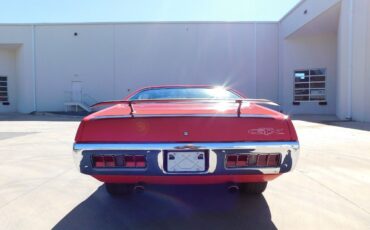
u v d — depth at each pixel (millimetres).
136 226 2744
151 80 23375
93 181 4160
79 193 3650
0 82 25375
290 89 21062
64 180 4215
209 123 2508
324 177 4266
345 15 14344
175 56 23172
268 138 2518
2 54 25375
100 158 2520
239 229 2670
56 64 23906
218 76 22953
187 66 23109
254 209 3121
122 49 23484
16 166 5059
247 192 3518
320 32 19141
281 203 3279
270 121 2545
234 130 2510
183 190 3768
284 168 2508
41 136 9133
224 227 2713
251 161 2494
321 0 16156
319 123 12484
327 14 16266
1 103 25422
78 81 23875
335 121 13422
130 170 2486
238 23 22719
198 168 2486
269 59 22703
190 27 22984
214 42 22906
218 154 2461
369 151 6145
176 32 23094
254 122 2531
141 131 2512
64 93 23953
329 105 19766
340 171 4578
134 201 3377
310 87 20328
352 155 5762
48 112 23156
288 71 21109
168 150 2463
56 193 3652
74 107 23891
